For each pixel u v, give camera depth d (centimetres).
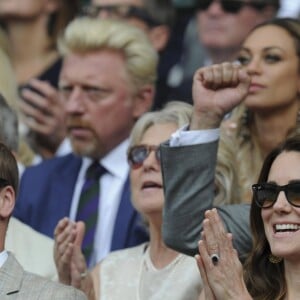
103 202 3622
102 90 3759
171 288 3072
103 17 4397
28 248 3366
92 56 3784
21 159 4028
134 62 3794
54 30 4525
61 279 3058
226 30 4316
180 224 2797
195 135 2777
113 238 3512
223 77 2769
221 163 3189
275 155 2711
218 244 2619
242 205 2925
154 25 4425
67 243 3045
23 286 2667
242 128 3462
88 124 3738
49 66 4462
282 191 2641
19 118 4078
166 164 2783
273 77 3453
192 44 4453
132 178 3219
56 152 4216
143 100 3819
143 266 3178
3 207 2712
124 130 3766
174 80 4394
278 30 3481
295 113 3466
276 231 2648
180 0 4494
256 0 4288
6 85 3828
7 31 4531
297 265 2653
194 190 2783
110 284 3169
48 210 3644
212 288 2609
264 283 2705
